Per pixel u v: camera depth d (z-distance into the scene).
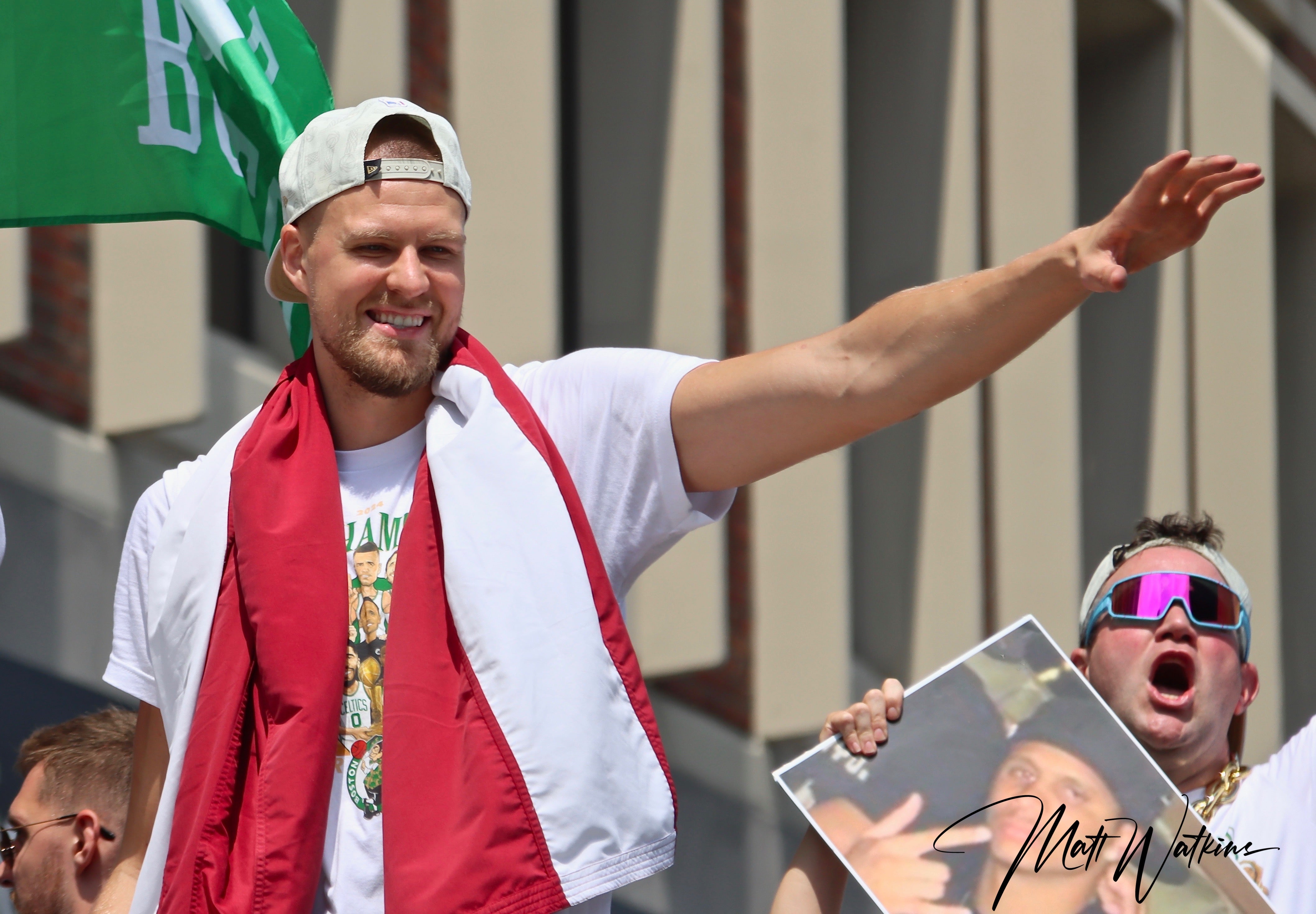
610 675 8.78
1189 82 45.34
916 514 39.25
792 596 35.09
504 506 9.01
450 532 8.95
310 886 8.58
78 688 25.50
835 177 35.59
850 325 8.66
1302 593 50.62
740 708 34.88
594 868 8.37
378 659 9.05
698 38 33.81
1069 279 7.69
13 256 24.45
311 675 8.88
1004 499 40.22
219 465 9.75
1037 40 40.94
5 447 25.09
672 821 8.72
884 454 39.88
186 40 13.02
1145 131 44.84
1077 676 9.52
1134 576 11.56
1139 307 44.78
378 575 9.23
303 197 9.39
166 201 12.84
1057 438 40.69
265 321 29.47
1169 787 9.25
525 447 9.21
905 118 40.00
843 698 35.09
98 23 13.05
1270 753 44.53
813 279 35.19
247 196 12.78
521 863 8.32
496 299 29.75
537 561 8.89
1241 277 46.09
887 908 9.09
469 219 27.88
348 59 27.67
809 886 9.82
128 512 26.67
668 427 9.23
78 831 12.34
